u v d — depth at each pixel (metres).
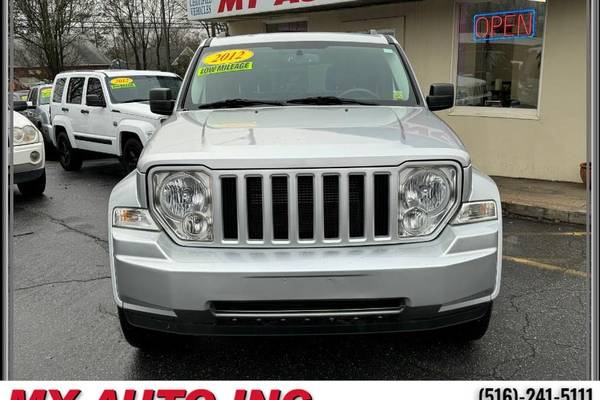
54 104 11.38
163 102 4.63
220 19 12.07
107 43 38.31
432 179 2.84
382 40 4.75
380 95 4.22
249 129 3.30
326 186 2.81
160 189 2.86
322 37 4.71
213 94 4.26
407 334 3.65
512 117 8.54
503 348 3.49
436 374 3.21
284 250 2.80
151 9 35.62
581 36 7.73
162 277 2.73
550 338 3.61
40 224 6.94
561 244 5.73
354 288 2.69
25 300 4.41
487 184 3.04
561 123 8.09
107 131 9.75
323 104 4.11
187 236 2.85
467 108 9.04
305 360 3.39
